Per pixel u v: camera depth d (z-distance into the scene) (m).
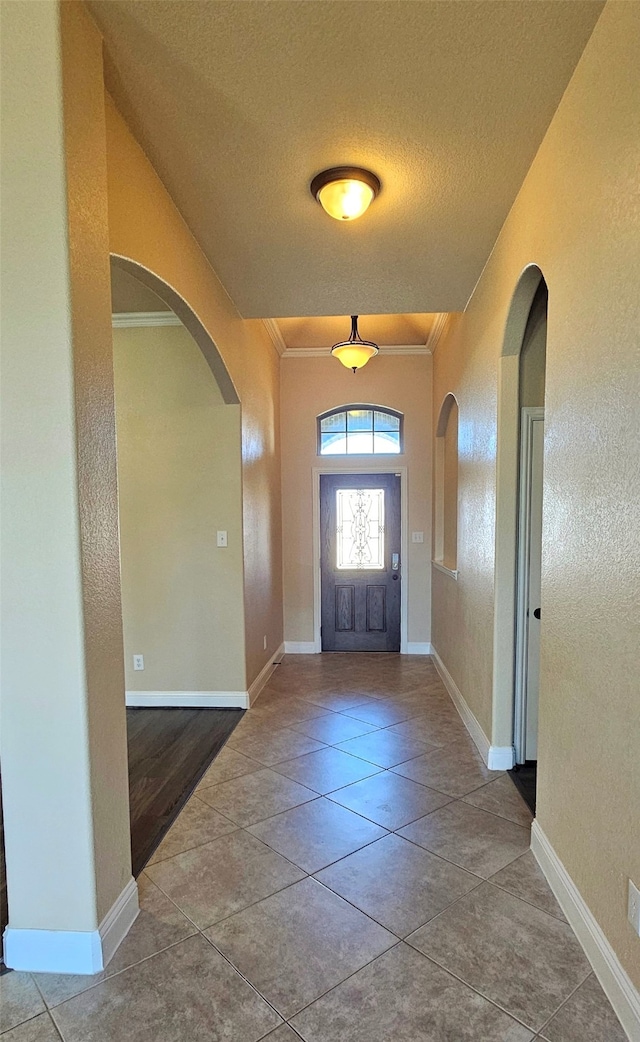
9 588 1.64
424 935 1.86
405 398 5.73
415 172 2.35
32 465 1.61
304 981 1.68
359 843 2.41
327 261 3.15
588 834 1.78
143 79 1.85
